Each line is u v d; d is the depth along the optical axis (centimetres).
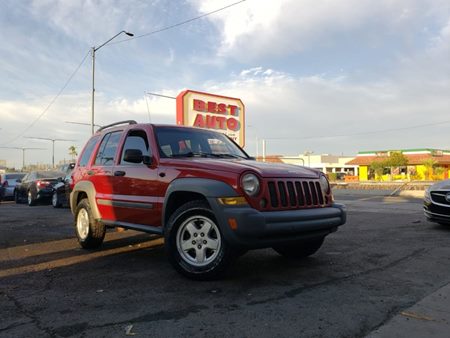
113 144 675
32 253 675
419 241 763
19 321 369
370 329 347
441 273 528
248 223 445
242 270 542
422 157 6012
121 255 658
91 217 688
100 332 344
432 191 920
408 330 346
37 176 1816
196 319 370
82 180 716
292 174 510
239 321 365
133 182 590
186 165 521
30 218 1200
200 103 2078
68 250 700
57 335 338
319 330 345
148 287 470
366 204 1677
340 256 631
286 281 489
